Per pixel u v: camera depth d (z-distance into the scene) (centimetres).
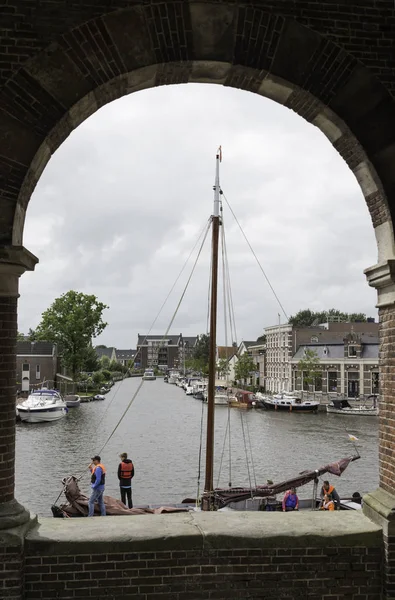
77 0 615
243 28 637
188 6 628
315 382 7994
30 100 604
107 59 619
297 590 602
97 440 4075
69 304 8281
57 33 609
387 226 657
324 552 608
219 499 1858
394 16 662
